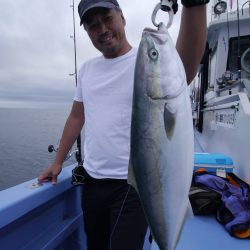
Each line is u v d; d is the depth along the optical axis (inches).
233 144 127.5
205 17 53.4
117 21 68.9
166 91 49.8
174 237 51.5
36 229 84.4
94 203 72.6
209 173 107.3
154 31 51.4
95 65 74.7
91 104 72.9
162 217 51.3
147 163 51.3
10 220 69.5
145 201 52.4
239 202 86.2
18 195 76.0
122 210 68.5
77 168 78.4
